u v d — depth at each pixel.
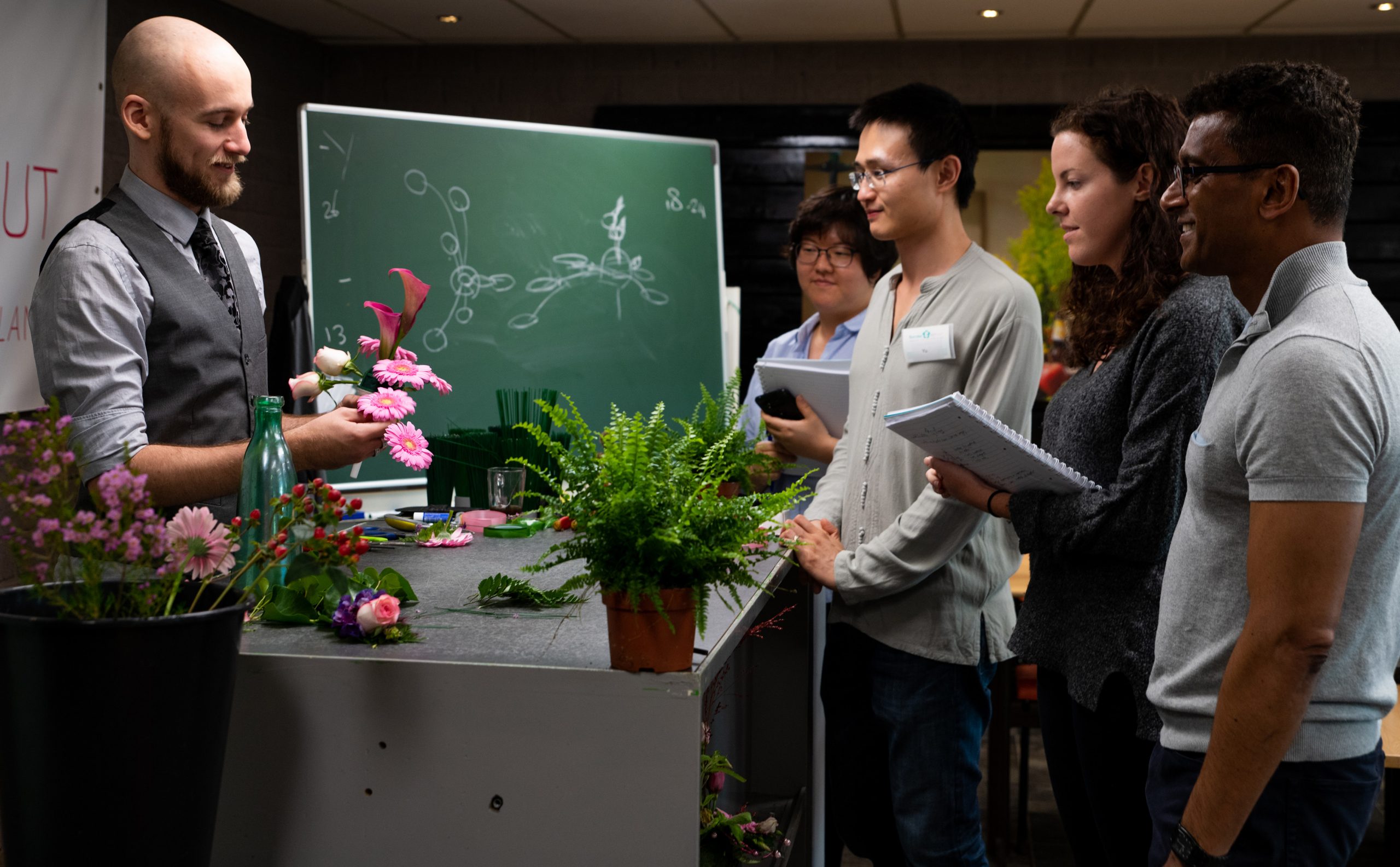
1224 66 4.79
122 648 0.89
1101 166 1.54
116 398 1.56
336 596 1.30
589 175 3.41
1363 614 1.09
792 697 2.33
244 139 1.72
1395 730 1.95
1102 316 1.55
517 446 2.20
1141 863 1.50
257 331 1.89
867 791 2.01
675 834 1.11
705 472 1.16
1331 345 1.03
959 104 1.92
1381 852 2.89
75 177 3.02
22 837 0.92
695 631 1.28
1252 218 1.13
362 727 1.16
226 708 0.99
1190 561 1.19
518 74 5.20
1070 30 4.68
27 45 2.86
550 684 1.12
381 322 1.51
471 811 1.15
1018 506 1.54
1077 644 1.52
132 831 0.91
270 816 1.18
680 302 3.53
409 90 5.27
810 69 5.05
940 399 1.62
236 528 1.12
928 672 1.86
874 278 2.82
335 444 1.42
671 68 5.12
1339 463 1.01
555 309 3.32
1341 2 4.19
